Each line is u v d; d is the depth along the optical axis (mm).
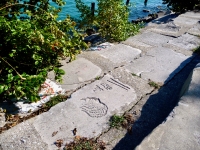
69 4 11219
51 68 2939
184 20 6227
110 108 2664
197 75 2826
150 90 3051
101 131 2344
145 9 12758
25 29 2361
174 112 2270
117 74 3348
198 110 2303
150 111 2648
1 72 2650
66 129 2342
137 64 3703
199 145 1927
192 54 4168
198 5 7727
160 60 3871
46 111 2578
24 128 2318
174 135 2014
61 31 2877
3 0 2822
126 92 2965
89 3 12180
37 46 2410
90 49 4301
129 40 4742
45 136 2248
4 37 2465
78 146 2146
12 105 2611
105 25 5289
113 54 4035
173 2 8102
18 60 2680
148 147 1899
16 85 2250
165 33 5215
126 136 2291
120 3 5219
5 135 2225
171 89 3098
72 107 2646
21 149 2098
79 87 3033
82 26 6531
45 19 2854
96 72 3395
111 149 2141
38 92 2838
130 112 2619
